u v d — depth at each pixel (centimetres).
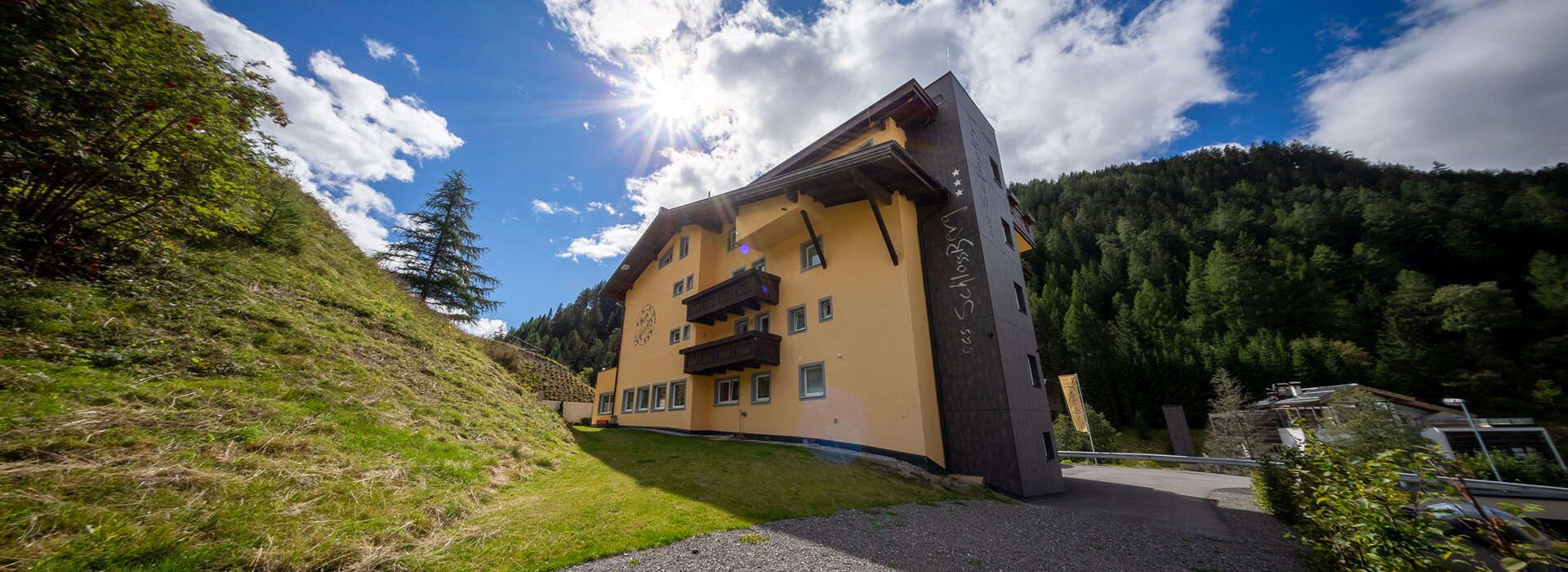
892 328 1505
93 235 750
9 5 576
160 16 700
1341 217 7869
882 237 1620
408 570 458
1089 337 5619
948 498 1091
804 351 1744
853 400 1543
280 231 1253
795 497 902
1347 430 1953
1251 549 764
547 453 1046
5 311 577
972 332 1482
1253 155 14125
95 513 399
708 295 2041
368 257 1970
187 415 577
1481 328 4881
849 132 1914
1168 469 2342
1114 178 13238
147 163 715
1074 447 3228
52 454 441
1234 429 3197
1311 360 4500
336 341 972
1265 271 6731
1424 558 374
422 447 761
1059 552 724
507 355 2322
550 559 525
